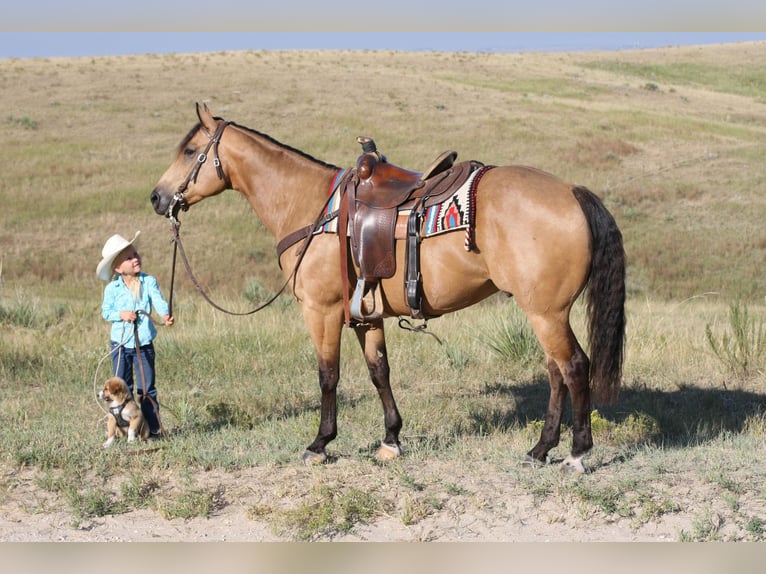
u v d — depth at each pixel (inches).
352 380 360.2
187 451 250.2
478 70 3021.7
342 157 1524.4
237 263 1021.2
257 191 253.9
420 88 2294.5
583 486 214.5
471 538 197.2
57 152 1472.7
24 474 237.1
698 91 2933.1
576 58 3767.2
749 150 1679.4
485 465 237.3
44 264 991.6
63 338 443.2
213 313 544.7
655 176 1465.3
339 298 237.8
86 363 383.6
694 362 381.1
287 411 315.6
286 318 536.1
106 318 273.3
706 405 309.9
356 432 278.1
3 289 847.1
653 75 3309.5
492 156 1562.5
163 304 270.1
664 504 205.6
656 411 297.9
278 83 2268.7
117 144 1568.7
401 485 220.5
